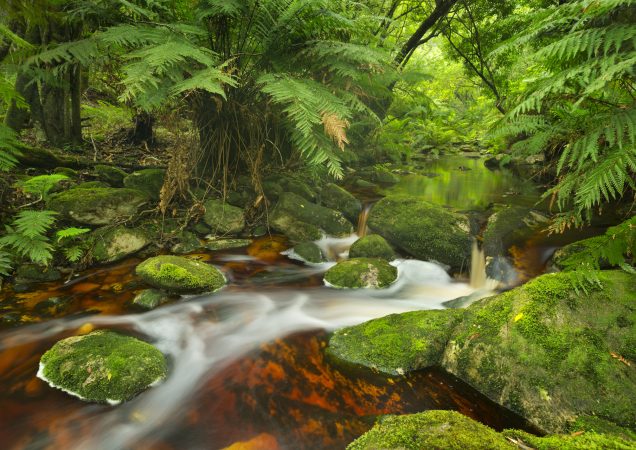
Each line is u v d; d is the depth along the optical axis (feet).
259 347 8.18
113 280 10.51
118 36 10.30
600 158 7.33
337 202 16.24
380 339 7.82
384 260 12.35
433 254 12.78
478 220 13.73
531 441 4.89
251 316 9.49
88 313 9.02
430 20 24.97
